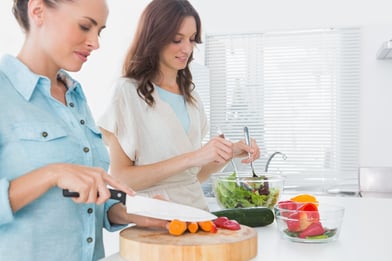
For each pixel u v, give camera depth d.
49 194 1.04
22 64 1.06
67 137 1.08
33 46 1.08
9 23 3.26
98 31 1.08
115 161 1.64
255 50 3.90
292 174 3.81
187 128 1.82
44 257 1.03
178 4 1.65
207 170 1.95
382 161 3.63
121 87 1.66
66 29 1.02
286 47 3.83
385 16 3.59
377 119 3.63
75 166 0.96
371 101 3.64
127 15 3.68
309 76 3.79
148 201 1.13
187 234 1.12
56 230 1.05
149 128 1.67
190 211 1.19
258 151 1.71
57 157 1.04
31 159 1.01
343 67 3.70
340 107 3.72
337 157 3.72
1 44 3.27
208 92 3.92
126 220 1.24
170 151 1.68
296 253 1.12
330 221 1.22
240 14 3.88
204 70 3.80
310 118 3.79
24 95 1.05
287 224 1.24
